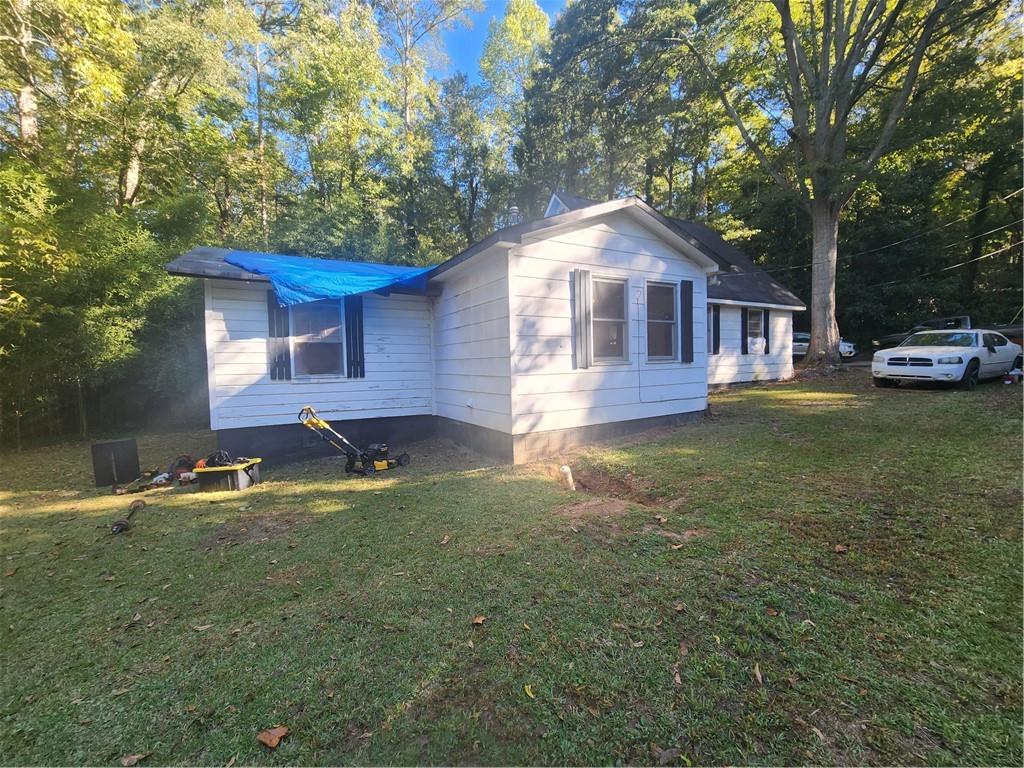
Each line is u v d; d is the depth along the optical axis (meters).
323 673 2.14
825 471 4.65
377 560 3.33
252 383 6.85
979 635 2.14
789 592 2.57
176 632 2.55
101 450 5.95
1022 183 19.48
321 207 16.97
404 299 8.15
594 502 4.30
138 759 1.72
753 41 17.33
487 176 24.72
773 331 14.27
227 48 14.84
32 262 7.57
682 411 7.73
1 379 8.15
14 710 2.00
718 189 25.53
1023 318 19.14
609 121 21.84
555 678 2.02
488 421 6.58
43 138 10.95
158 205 11.54
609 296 6.82
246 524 4.30
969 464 4.53
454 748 1.70
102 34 9.46
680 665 2.06
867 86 13.81
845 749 1.60
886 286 20.55
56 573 3.37
